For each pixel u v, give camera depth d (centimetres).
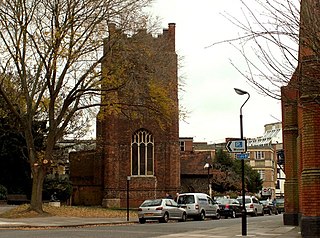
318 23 930
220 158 7806
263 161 11188
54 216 3681
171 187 5622
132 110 3897
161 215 3531
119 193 5569
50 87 3491
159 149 5669
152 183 5612
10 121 4619
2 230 2659
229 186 7431
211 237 2127
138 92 3738
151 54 3756
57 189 5378
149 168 5666
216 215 4338
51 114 3600
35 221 3234
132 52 3634
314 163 1877
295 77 1038
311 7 941
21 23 3359
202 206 4131
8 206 4541
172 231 2534
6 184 5244
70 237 2162
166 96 3838
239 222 3441
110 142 5591
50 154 3638
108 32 3541
